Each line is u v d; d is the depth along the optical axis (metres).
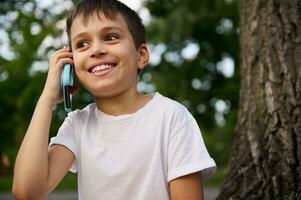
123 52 2.14
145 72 12.02
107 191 2.09
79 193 2.17
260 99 2.81
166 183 2.09
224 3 10.29
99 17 2.15
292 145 2.60
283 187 2.55
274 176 2.59
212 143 25.08
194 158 2.07
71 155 2.16
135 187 2.08
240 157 2.80
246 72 2.96
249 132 2.80
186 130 2.11
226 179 2.83
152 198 2.05
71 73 2.21
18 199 2.05
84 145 2.16
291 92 2.69
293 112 2.66
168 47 10.90
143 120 2.13
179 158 2.06
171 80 11.96
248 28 2.97
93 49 2.13
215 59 11.82
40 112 2.12
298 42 2.76
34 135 2.06
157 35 9.77
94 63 2.14
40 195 2.05
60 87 2.21
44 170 2.03
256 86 2.85
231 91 12.17
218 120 13.74
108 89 2.13
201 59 11.77
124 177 2.08
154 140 2.09
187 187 2.06
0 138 17.73
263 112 2.77
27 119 16.22
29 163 2.01
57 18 10.78
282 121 2.67
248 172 2.69
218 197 2.73
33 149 2.03
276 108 2.71
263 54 2.85
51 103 2.16
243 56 3.02
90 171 2.13
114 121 2.15
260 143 2.72
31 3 10.75
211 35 11.09
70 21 2.24
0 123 16.84
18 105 14.99
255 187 2.62
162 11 10.52
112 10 2.16
